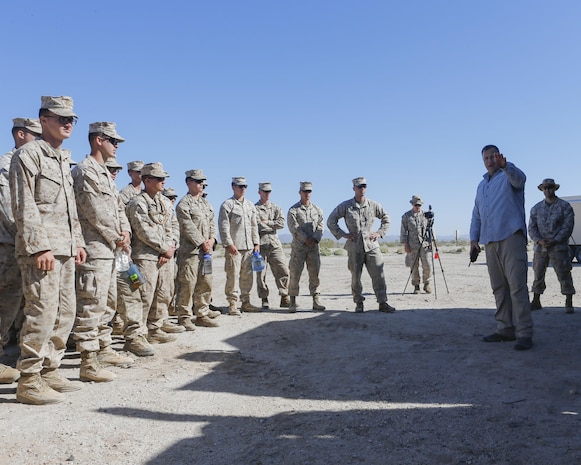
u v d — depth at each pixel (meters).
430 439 3.14
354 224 8.27
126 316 5.66
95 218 4.70
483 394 4.01
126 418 3.58
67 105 4.14
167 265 6.39
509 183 5.74
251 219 8.76
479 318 7.42
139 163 8.11
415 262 10.90
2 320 4.69
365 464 2.80
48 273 3.93
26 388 3.89
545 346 5.52
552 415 3.50
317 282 8.80
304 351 5.81
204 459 2.88
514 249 5.57
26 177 3.85
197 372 4.92
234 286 8.33
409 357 5.32
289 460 2.87
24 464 2.81
